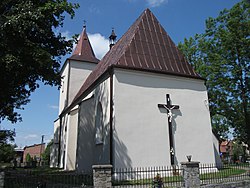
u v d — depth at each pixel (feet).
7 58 38.96
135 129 47.39
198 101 55.47
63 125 97.45
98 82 57.98
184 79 55.36
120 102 47.65
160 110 50.83
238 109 76.33
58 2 48.62
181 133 51.55
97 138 55.98
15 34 42.14
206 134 53.98
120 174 39.88
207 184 34.83
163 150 48.62
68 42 54.29
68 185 35.37
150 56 54.85
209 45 81.66
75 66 105.50
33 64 44.73
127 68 49.73
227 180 38.99
